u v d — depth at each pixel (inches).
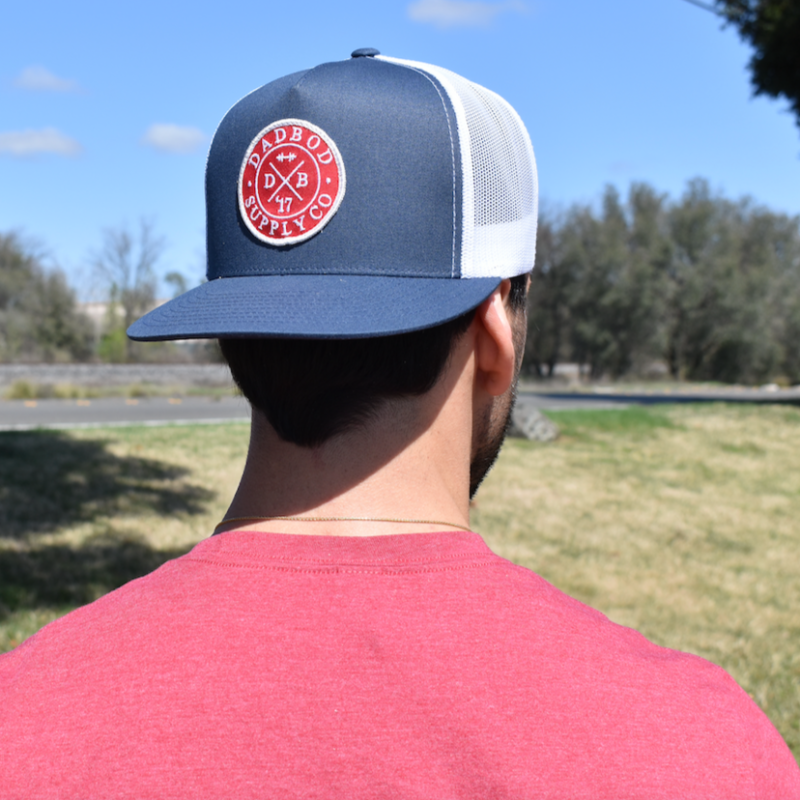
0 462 363.3
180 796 24.4
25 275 1594.5
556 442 533.3
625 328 1750.7
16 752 25.7
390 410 31.0
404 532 30.4
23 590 208.5
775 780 26.1
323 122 30.8
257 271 31.4
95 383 1048.2
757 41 706.8
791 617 229.9
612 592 241.0
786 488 415.5
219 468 384.2
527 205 34.9
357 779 24.6
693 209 1827.0
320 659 26.5
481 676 26.2
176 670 26.6
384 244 30.7
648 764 24.9
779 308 1972.2
